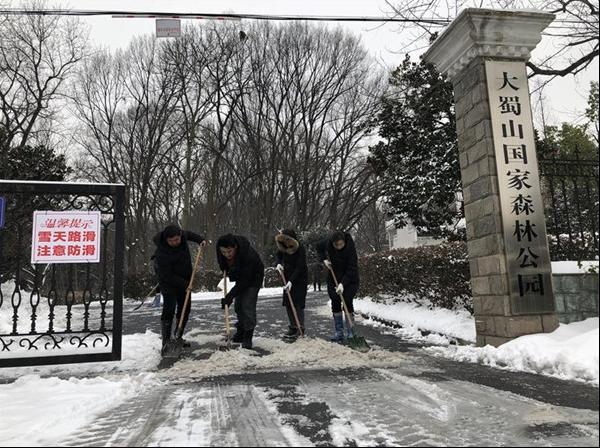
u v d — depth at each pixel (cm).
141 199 2722
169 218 3028
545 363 416
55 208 574
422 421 305
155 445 273
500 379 401
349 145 2866
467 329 579
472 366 457
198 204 3238
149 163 2730
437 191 954
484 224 515
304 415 323
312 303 1163
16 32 1848
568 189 617
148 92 2814
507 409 323
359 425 300
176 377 445
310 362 491
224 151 2862
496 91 515
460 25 523
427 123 982
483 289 520
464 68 554
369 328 719
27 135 1738
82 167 2742
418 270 734
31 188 506
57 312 1105
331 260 628
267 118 2811
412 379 412
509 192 498
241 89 2741
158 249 552
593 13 563
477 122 526
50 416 336
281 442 274
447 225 1045
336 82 2881
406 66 996
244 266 567
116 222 523
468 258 581
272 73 2820
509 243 491
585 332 457
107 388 411
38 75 1923
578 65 603
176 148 2861
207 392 388
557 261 555
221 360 499
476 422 301
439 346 566
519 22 517
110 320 982
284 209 2864
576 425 289
